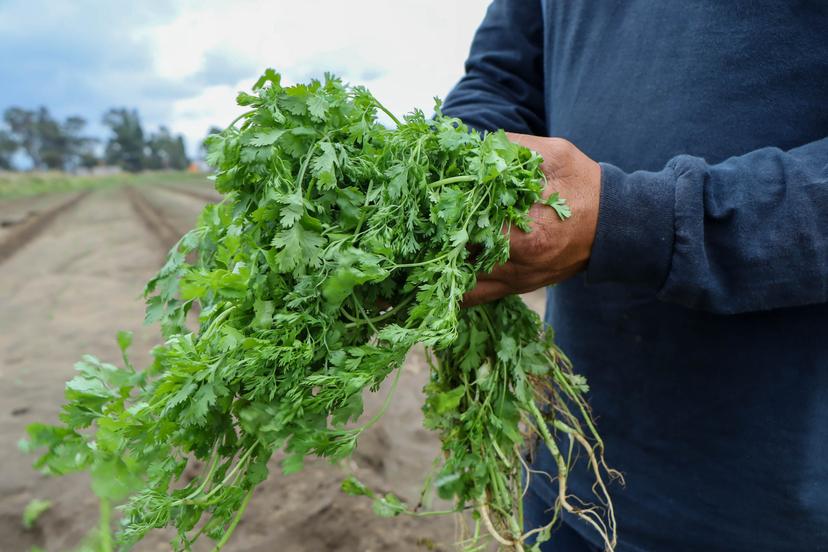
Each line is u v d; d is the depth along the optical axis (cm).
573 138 144
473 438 124
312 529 265
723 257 96
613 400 139
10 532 267
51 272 911
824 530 118
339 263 85
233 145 93
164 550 253
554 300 160
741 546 125
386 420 355
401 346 87
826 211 90
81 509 277
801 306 109
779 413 114
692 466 127
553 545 168
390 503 145
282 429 89
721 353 117
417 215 96
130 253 1039
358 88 97
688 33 118
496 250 95
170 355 87
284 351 85
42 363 479
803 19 106
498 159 92
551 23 154
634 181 99
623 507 141
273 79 92
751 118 113
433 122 100
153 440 85
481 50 173
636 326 129
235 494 91
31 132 8181
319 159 89
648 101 125
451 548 254
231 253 90
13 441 338
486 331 125
